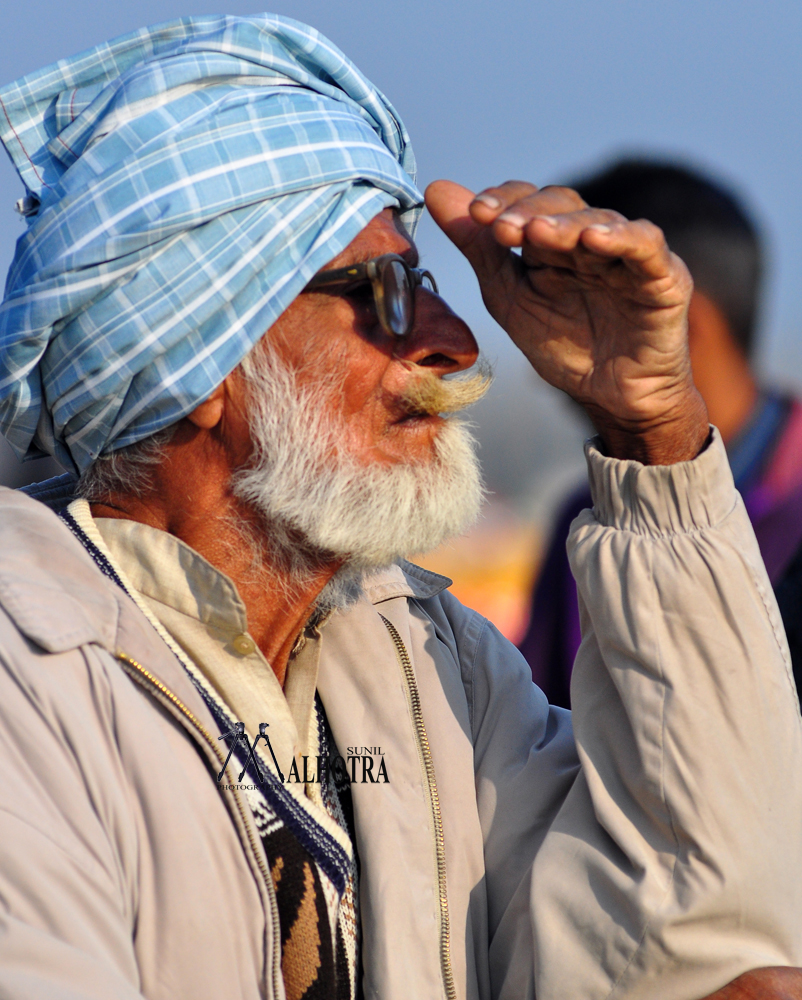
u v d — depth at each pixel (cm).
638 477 505
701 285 951
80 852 381
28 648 416
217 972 405
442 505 541
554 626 1048
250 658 511
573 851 525
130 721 418
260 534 543
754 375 965
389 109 605
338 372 529
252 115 520
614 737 525
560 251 438
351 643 578
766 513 890
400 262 525
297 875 478
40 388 540
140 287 503
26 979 335
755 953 479
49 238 514
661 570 500
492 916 570
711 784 483
